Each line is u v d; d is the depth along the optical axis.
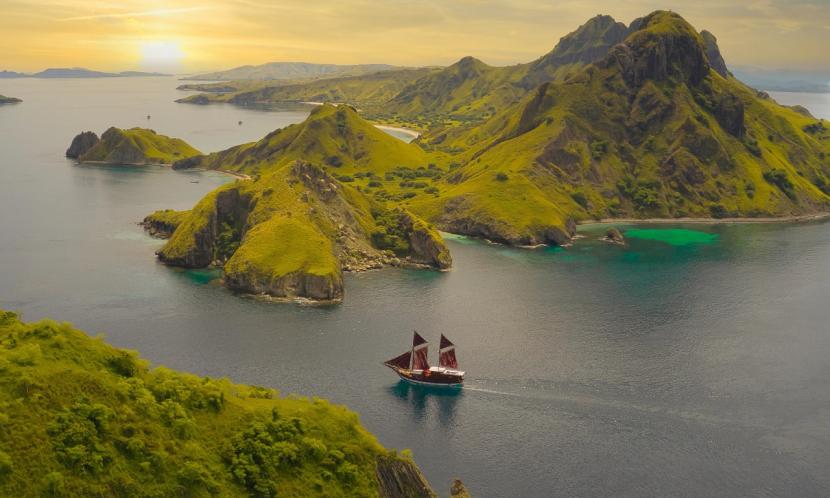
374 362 172.50
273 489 86.19
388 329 196.38
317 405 103.19
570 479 125.25
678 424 145.25
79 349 89.44
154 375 95.81
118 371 91.06
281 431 94.00
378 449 98.38
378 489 93.62
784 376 169.12
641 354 181.38
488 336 192.50
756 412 150.75
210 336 186.25
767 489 123.94
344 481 91.69
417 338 167.38
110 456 77.62
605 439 139.25
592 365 173.62
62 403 79.56
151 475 79.19
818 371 172.38
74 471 74.38
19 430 74.31
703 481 125.62
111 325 191.88
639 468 129.12
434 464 129.25
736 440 139.38
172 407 88.12
